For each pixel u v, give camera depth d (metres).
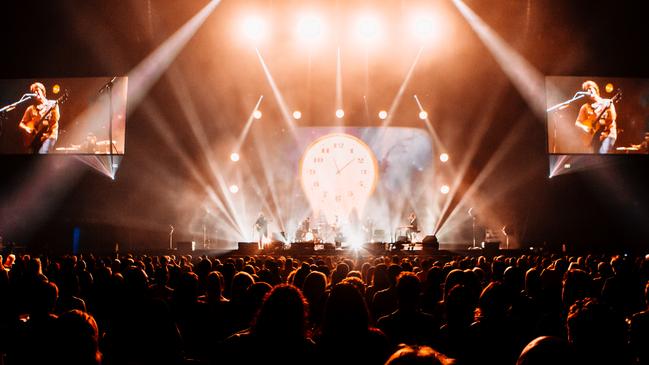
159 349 3.75
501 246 23.00
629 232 22.41
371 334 3.39
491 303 4.34
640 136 21.08
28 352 2.58
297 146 24.78
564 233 22.75
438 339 4.52
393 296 5.99
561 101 21.27
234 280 5.15
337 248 20.88
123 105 21.47
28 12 21.50
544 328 4.61
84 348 2.46
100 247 22.86
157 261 11.24
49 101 21.61
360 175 24.61
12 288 4.96
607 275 7.72
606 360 2.53
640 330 3.10
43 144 21.48
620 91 21.20
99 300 6.50
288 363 3.15
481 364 4.24
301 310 3.25
